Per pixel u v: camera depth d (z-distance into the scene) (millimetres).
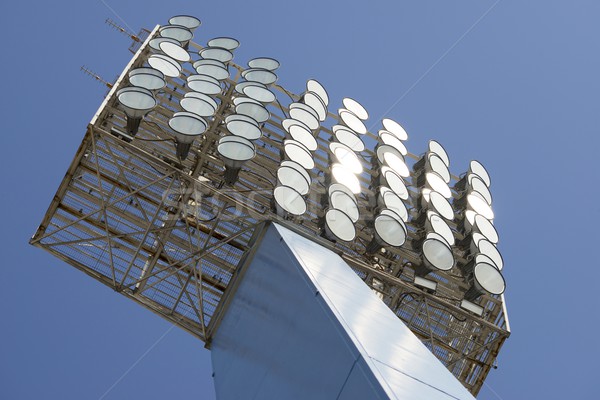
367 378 11031
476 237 27406
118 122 25844
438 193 28594
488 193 31016
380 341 12875
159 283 25828
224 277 25812
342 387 11570
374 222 25109
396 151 30094
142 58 28281
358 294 16094
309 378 13031
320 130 30297
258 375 16719
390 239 24812
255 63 32062
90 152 24984
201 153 25156
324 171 27141
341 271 18141
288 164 24906
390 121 33188
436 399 11070
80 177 25062
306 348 13953
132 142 25750
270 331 17250
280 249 19906
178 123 23281
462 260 27625
